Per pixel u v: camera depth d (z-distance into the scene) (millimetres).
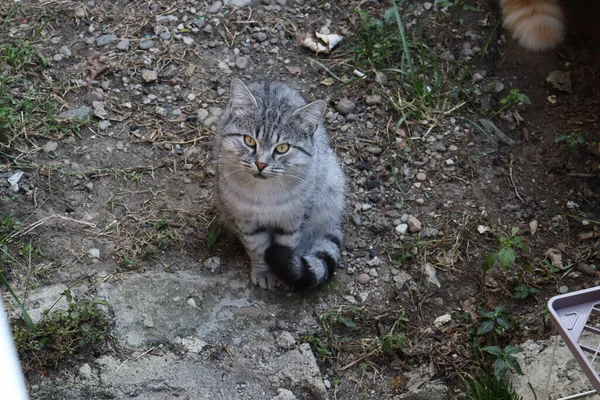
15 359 1580
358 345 1681
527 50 1997
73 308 1624
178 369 1614
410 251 1768
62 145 1824
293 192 1679
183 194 1799
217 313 1677
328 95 1924
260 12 2021
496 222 1806
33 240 1715
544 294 1733
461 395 1630
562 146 1887
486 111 1926
